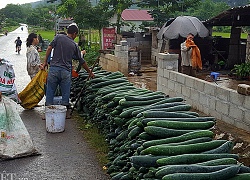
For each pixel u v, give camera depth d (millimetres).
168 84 8898
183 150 3752
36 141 6508
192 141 3979
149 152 3762
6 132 5703
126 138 5066
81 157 5754
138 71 13680
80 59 8102
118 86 7297
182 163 3527
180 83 8273
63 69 7805
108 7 19188
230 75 12500
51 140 6578
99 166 5398
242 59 14398
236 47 14414
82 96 8289
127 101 5645
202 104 7418
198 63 10938
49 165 5430
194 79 7668
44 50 30906
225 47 15641
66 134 6945
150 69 14766
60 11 18750
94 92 7633
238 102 6281
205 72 13641
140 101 5668
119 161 4664
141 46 17359
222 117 6773
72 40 7961
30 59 9250
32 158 5703
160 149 3734
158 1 19438
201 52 15180
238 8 11594
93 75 8281
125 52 12844
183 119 4617
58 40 7828
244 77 11875
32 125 7535
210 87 7098
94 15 18812
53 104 8109
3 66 8086
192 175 3170
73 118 8078
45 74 8883
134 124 4801
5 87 8164
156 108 5160
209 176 3168
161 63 9258
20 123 5875
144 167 3742
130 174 4086
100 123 6738
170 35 13539
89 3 19250
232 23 14133
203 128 4480
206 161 3570
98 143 6324
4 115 5734
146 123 4469
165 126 4340
